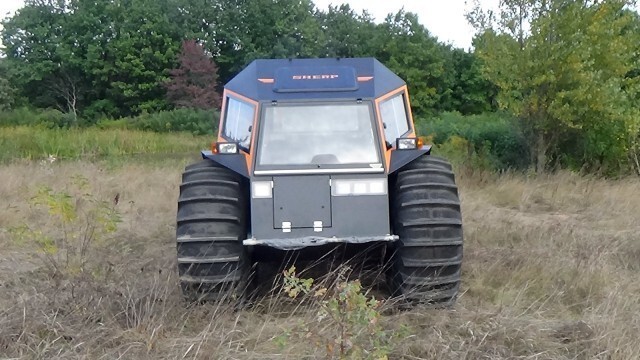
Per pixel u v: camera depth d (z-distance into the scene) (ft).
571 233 28.17
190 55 146.82
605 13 48.83
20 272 22.63
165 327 17.28
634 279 22.31
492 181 45.78
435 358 15.58
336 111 19.62
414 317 18.01
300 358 15.53
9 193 40.09
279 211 18.67
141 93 157.17
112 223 21.91
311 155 19.06
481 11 51.19
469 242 27.89
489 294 20.72
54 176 46.19
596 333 16.69
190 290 18.39
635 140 50.57
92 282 19.21
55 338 16.42
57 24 163.63
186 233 18.26
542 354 15.87
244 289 19.04
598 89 47.75
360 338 14.98
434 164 19.94
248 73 20.97
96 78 159.53
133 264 23.85
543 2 49.11
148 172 50.75
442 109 135.03
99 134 90.79
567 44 48.24
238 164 19.19
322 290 15.06
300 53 158.51
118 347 16.19
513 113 50.26
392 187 19.98
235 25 165.37
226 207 18.51
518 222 32.42
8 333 16.39
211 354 15.72
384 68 21.36
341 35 152.97
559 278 21.94
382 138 19.25
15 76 161.27
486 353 15.85
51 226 30.12
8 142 77.15
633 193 40.83
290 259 20.04
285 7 166.40
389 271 19.98
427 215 18.45
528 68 48.60
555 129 50.70
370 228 18.75
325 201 18.72
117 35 159.74
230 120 21.56
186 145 91.50
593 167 51.34
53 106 163.84
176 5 164.86
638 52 51.67
